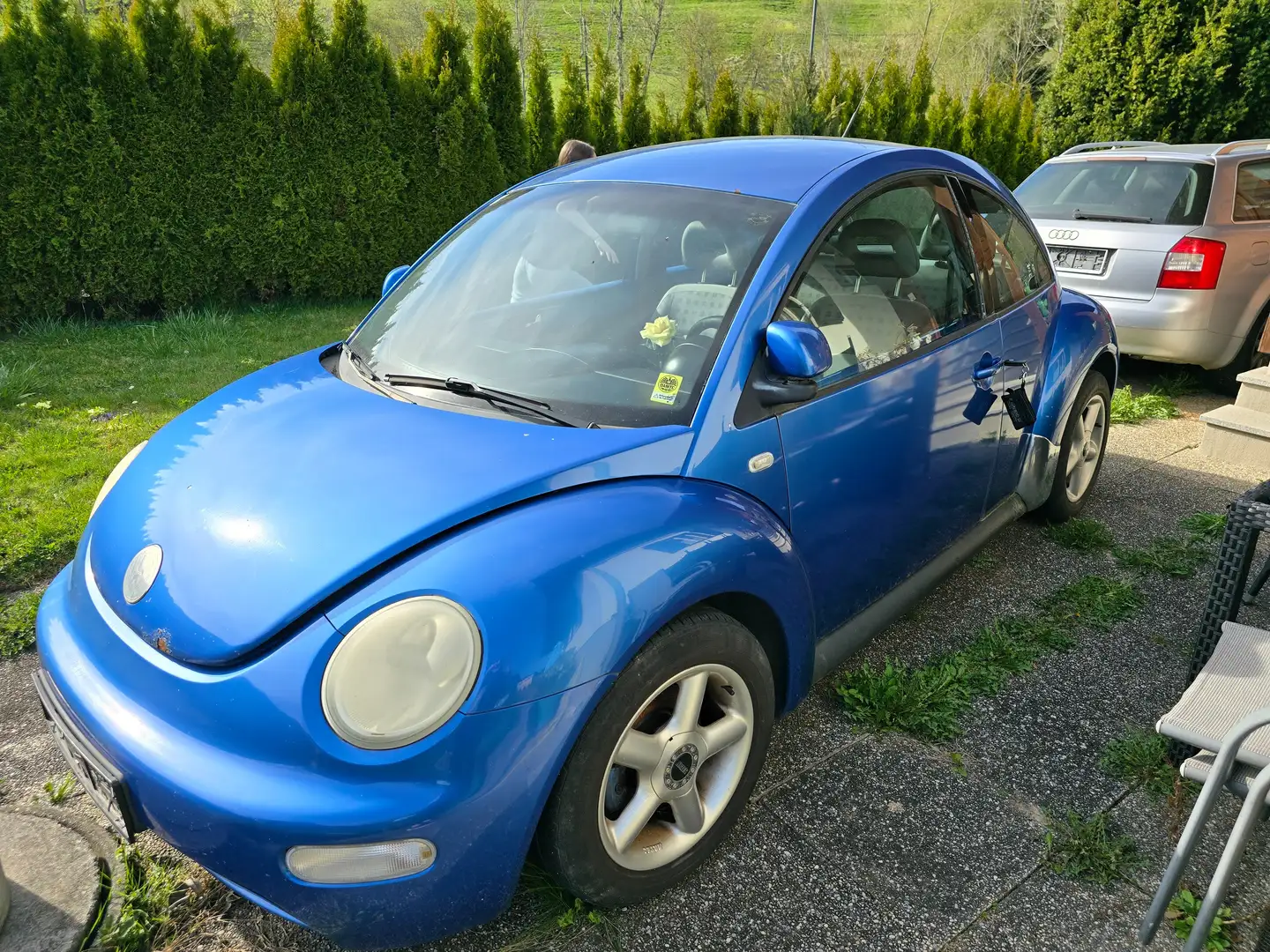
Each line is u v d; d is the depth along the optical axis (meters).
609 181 2.84
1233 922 2.00
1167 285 5.63
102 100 7.54
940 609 3.44
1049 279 3.71
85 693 1.81
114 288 8.03
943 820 2.34
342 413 2.25
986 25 43.31
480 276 2.71
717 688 2.13
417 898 1.65
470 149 9.59
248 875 1.62
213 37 8.05
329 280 9.12
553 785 1.74
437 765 1.60
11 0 7.20
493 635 1.66
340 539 1.80
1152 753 2.55
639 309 2.37
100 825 2.29
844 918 2.03
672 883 2.06
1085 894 2.10
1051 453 3.62
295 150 8.58
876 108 12.92
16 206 7.40
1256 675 2.01
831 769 2.53
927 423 2.75
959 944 1.96
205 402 2.59
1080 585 3.55
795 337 2.14
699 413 2.12
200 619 1.74
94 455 4.67
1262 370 5.14
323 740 1.59
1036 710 2.82
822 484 2.39
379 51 8.84
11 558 3.55
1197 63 11.05
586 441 2.03
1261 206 5.80
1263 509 2.28
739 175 2.67
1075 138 12.30
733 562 2.00
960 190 3.16
